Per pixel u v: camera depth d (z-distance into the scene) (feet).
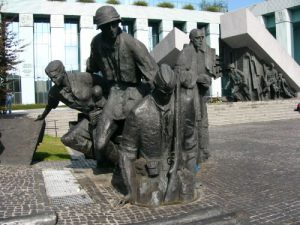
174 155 19.26
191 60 27.78
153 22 147.95
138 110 18.76
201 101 27.12
